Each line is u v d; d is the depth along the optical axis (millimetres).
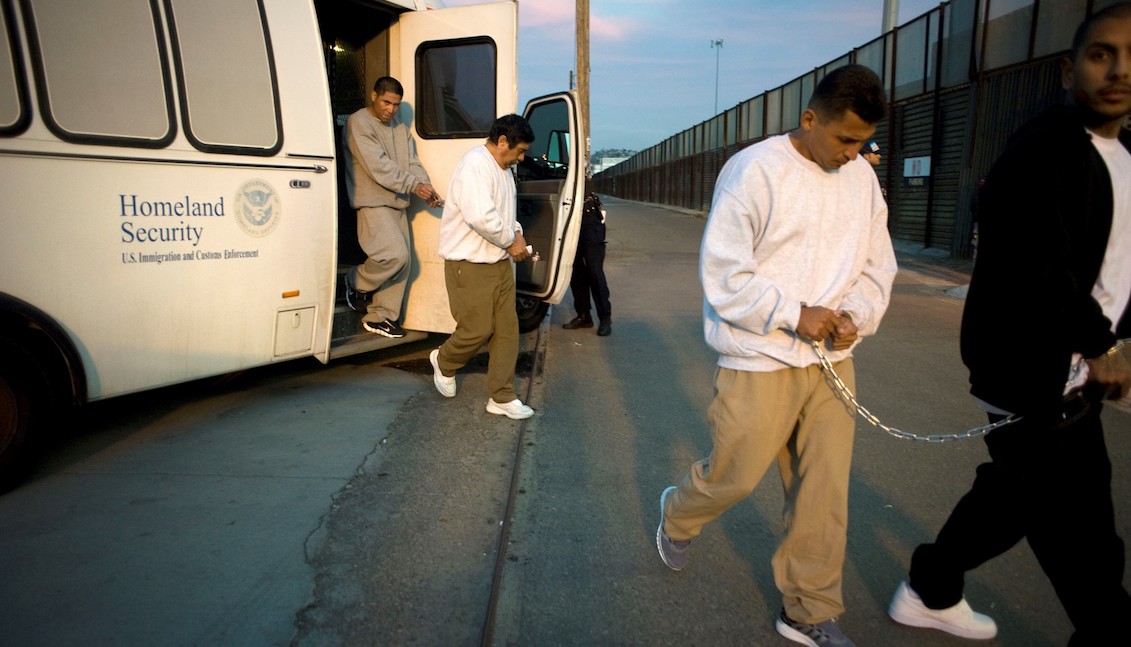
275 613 2584
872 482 3791
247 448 4059
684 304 9031
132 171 3779
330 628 2512
